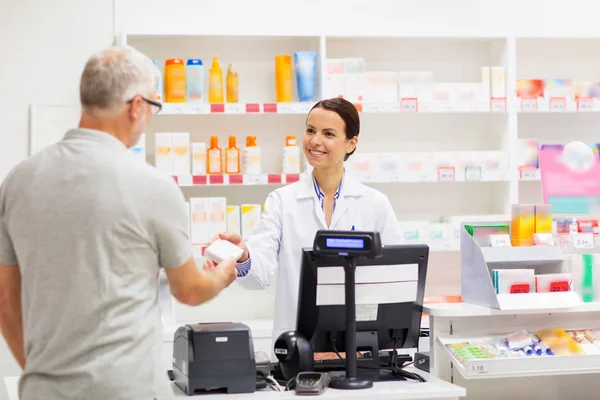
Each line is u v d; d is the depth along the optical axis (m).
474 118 4.77
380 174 4.33
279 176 4.25
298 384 2.38
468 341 2.76
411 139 4.73
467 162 4.43
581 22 4.79
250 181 4.23
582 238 2.97
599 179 3.46
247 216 4.27
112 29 4.42
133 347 1.98
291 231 3.24
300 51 4.61
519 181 4.82
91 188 1.97
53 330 1.96
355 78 4.34
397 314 2.67
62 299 1.96
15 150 4.35
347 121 3.12
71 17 4.39
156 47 4.52
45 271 1.98
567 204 3.42
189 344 2.37
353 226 3.20
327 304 2.57
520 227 2.90
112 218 1.97
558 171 3.45
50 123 4.35
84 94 2.04
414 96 4.38
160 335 2.07
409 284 2.65
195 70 4.23
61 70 4.38
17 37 4.35
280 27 4.55
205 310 4.58
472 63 4.77
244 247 2.71
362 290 2.60
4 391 4.26
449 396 2.43
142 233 2.00
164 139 4.22
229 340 2.38
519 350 2.68
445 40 4.59
